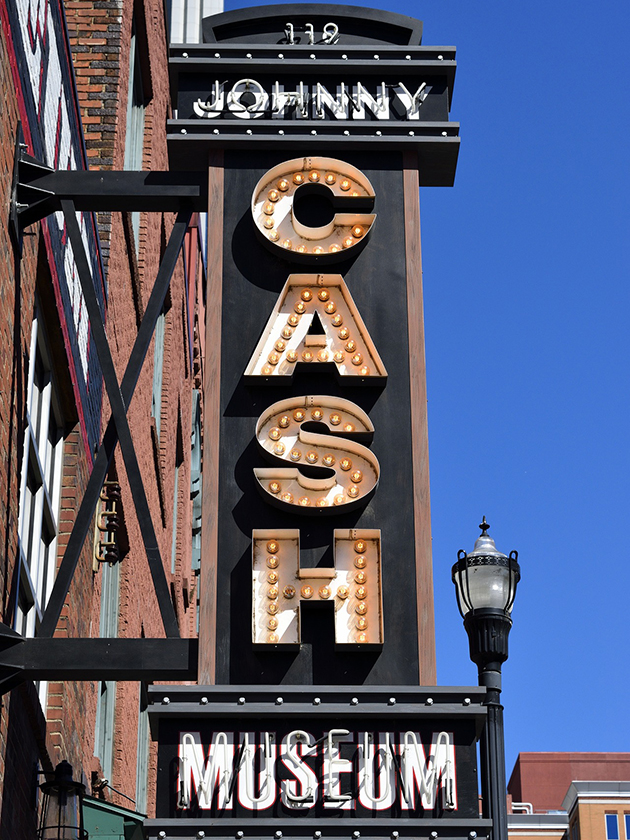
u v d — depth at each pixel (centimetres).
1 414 909
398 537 1034
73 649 916
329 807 918
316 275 1118
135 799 1833
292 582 1009
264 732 937
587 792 6906
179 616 2517
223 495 1044
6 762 899
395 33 1242
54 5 1088
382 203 1166
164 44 2034
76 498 1196
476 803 924
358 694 945
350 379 1082
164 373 2269
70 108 1174
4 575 923
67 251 1149
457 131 1192
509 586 1044
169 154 1173
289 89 1205
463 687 954
